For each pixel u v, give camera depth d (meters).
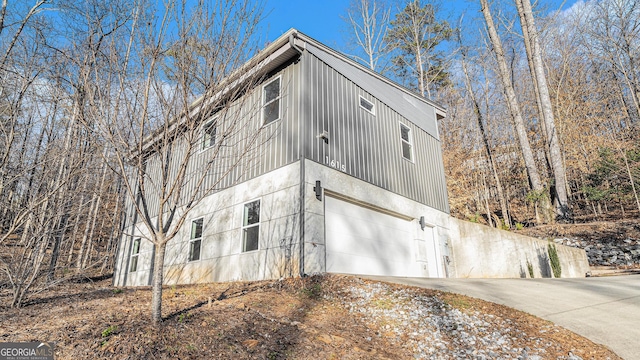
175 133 4.89
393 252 9.84
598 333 4.66
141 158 4.44
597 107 23.42
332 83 9.42
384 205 9.85
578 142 21.66
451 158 24.02
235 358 3.54
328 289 6.39
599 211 18.81
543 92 18.75
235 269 8.51
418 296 6.02
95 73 4.61
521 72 27.33
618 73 23.28
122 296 6.39
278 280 7.19
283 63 9.12
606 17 21.69
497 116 27.27
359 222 9.07
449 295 6.12
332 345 4.15
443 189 12.92
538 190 17.92
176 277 10.02
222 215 9.31
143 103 4.57
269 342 4.02
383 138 10.74
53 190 5.95
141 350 3.46
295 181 7.83
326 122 8.80
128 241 12.75
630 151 16.98
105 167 6.42
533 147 24.28
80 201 6.61
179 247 10.28
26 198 6.19
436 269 11.18
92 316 4.61
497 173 24.55
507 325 4.95
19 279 5.56
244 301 5.59
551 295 6.49
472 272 11.70
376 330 4.85
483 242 11.73
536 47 19.58
